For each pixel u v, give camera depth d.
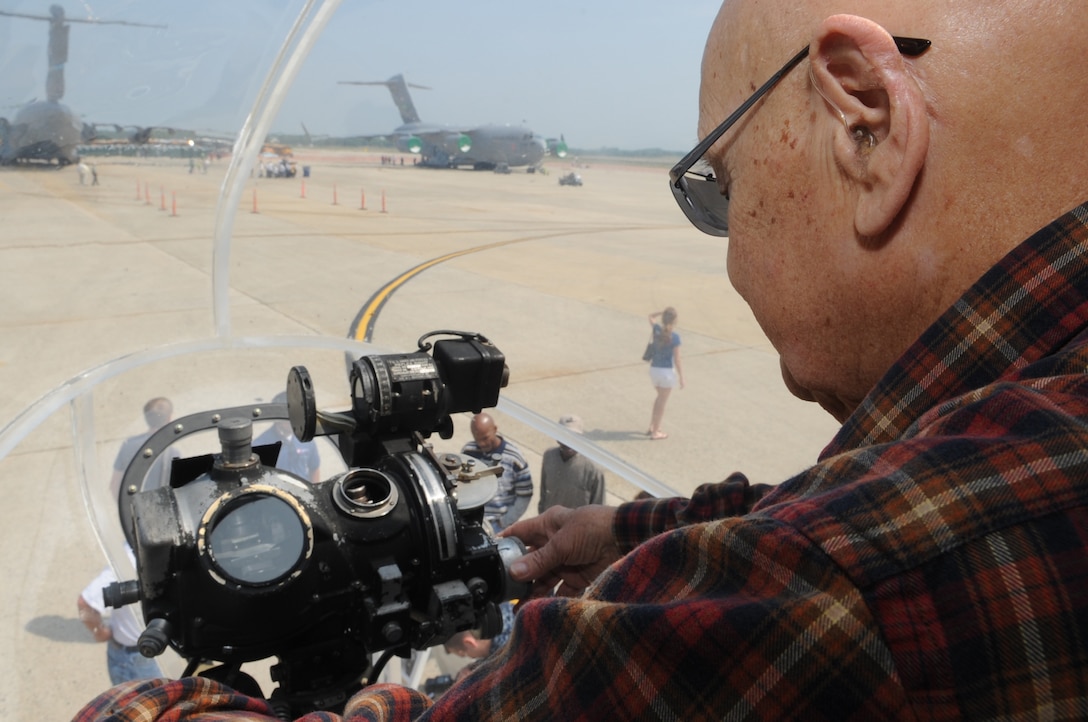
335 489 0.92
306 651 0.93
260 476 0.91
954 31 0.47
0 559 1.40
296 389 1.04
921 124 0.47
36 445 1.45
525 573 0.98
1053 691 0.33
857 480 0.41
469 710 0.47
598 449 2.47
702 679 0.38
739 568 0.41
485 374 1.04
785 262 0.58
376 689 0.66
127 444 1.43
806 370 0.59
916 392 0.46
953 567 0.35
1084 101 0.45
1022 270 0.44
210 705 0.71
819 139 0.54
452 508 0.94
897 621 0.35
